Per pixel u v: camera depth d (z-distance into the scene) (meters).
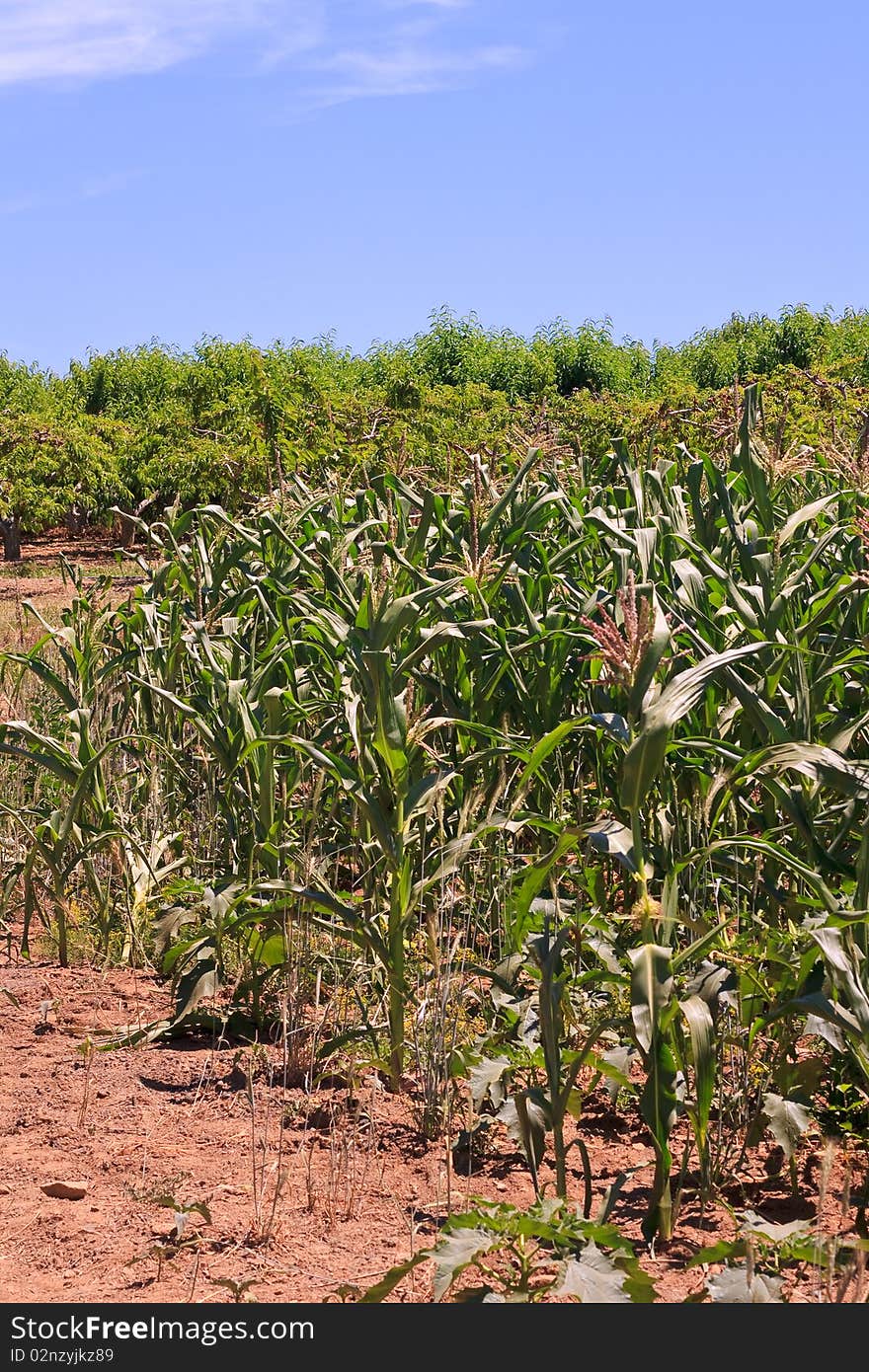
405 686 4.43
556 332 40.59
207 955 4.62
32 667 6.05
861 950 3.38
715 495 5.74
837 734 4.00
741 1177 3.43
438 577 5.99
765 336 39.62
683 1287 2.86
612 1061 3.32
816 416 12.30
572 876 4.32
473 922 5.07
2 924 5.83
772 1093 3.59
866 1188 3.23
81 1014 4.86
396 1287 2.92
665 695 3.20
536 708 5.38
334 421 17.75
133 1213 3.31
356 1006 4.68
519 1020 3.90
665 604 4.88
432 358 39.47
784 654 4.27
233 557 6.81
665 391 23.92
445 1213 3.29
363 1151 3.66
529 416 19.97
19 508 23.72
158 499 24.44
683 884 4.53
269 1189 3.44
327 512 8.05
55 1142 3.77
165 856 6.16
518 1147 3.59
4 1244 3.19
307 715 5.29
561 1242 2.66
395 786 4.12
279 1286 2.93
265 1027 4.68
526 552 6.10
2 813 5.95
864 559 5.36
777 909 4.30
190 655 6.24
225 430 23.31
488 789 5.38
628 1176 3.33
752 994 3.60
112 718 6.90
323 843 5.35
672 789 4.75
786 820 4.47
